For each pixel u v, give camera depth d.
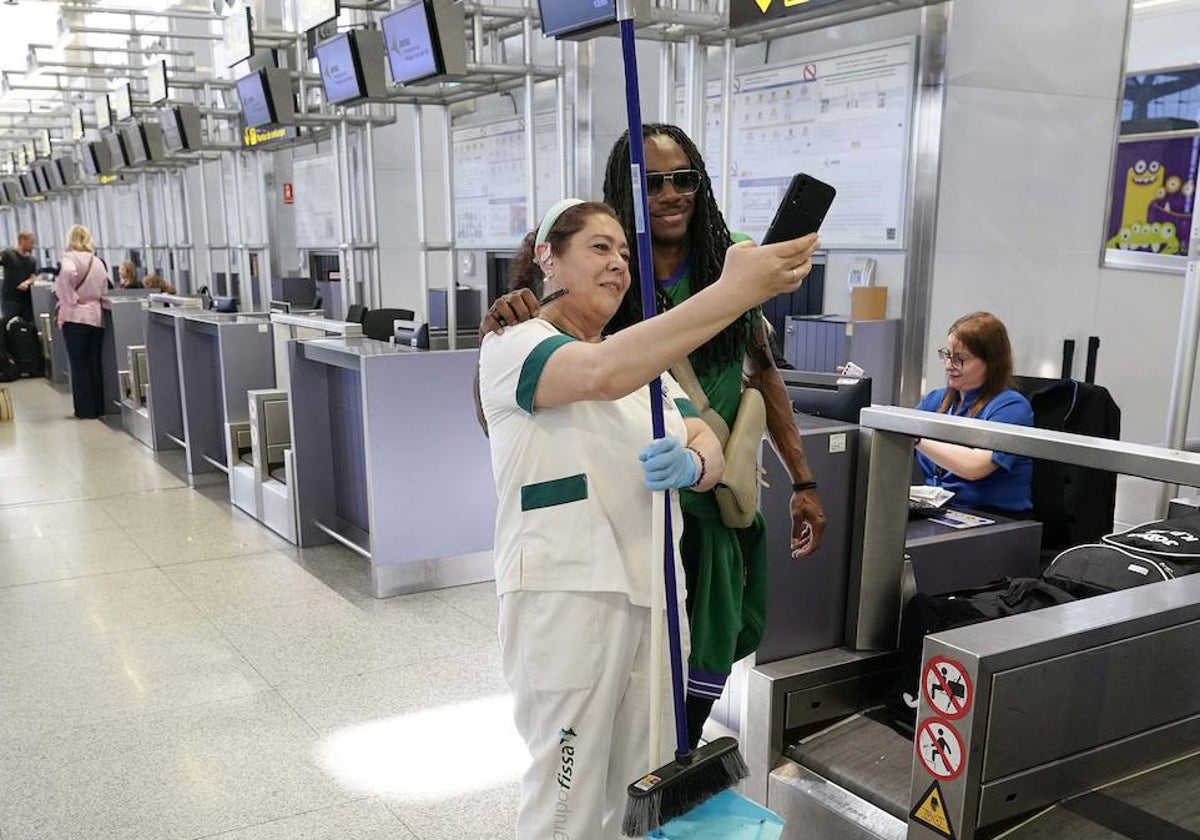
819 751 2.06
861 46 5.43
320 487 4.92
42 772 2.77
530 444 1.53
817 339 5.46
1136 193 5.57
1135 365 5.63
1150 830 1.40
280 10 10.18
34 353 11.21
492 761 2.82
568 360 1.40
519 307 1.54
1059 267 5.65
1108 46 5.52
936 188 5.14
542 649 1.55
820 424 2.20
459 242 10.34
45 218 22.25
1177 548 2.02
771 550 2.09
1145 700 1.49
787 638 2.16
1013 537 2.53
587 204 1.59
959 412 3.19
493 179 9.56
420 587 4.27
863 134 5.49
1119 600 1.48
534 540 1.54
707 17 4.09
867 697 2.21
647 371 1.33
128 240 17.77
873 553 2.16
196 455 6.39
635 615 1.59
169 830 2.48
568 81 6.65
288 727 3.03
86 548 4.89
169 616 3.97
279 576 4.46
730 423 1.80
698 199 1.75
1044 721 1.38
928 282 5.25
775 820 1.49
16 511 5.60
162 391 7.16
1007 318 5.55
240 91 7.73
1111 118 5.62
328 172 11.12
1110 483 3.04
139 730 3.01
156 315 7.04
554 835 1.58
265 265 11.76
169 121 9.62
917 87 5.12
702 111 4.45
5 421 8.42
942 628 2.00
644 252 1.44
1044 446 1.71
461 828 2.49
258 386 5.80
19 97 15.20
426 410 4.16
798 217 1.38
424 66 5.16
